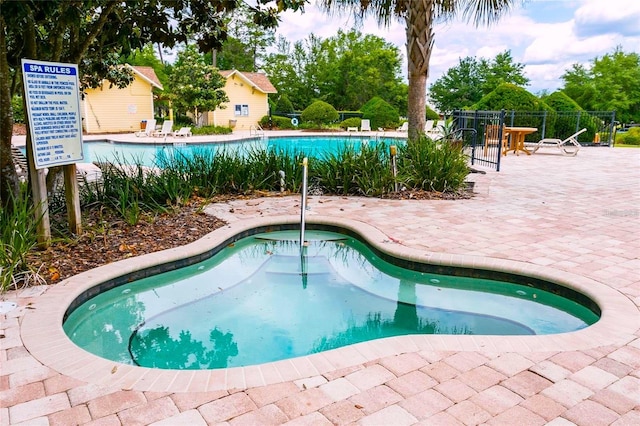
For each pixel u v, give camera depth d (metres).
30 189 4.86
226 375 2.32
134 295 3.96
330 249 5.16
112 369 2.37
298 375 2.33
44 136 3.82
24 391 2.18
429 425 1.96
